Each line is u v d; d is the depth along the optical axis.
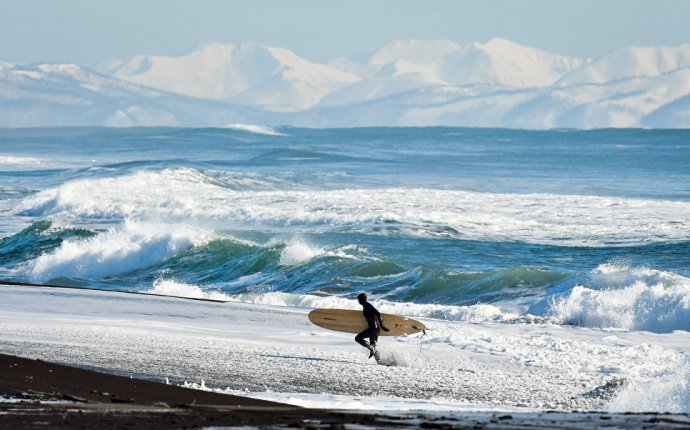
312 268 118.75
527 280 103.75
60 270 132.50
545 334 77.44
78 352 54.22
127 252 134.25
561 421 27.69
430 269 110.94
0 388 31.30
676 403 46.34
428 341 70.62
